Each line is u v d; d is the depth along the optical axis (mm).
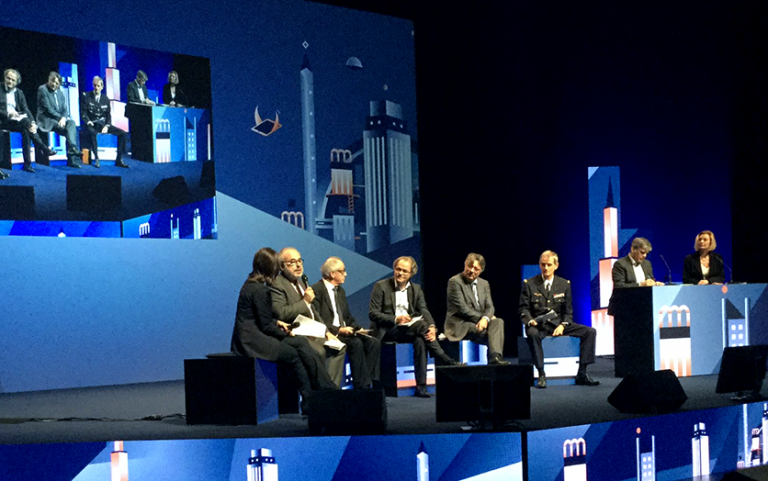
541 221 8797
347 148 8086
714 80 8508
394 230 8367
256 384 4504
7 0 6340
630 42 8664
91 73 6719
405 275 5973
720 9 8438
